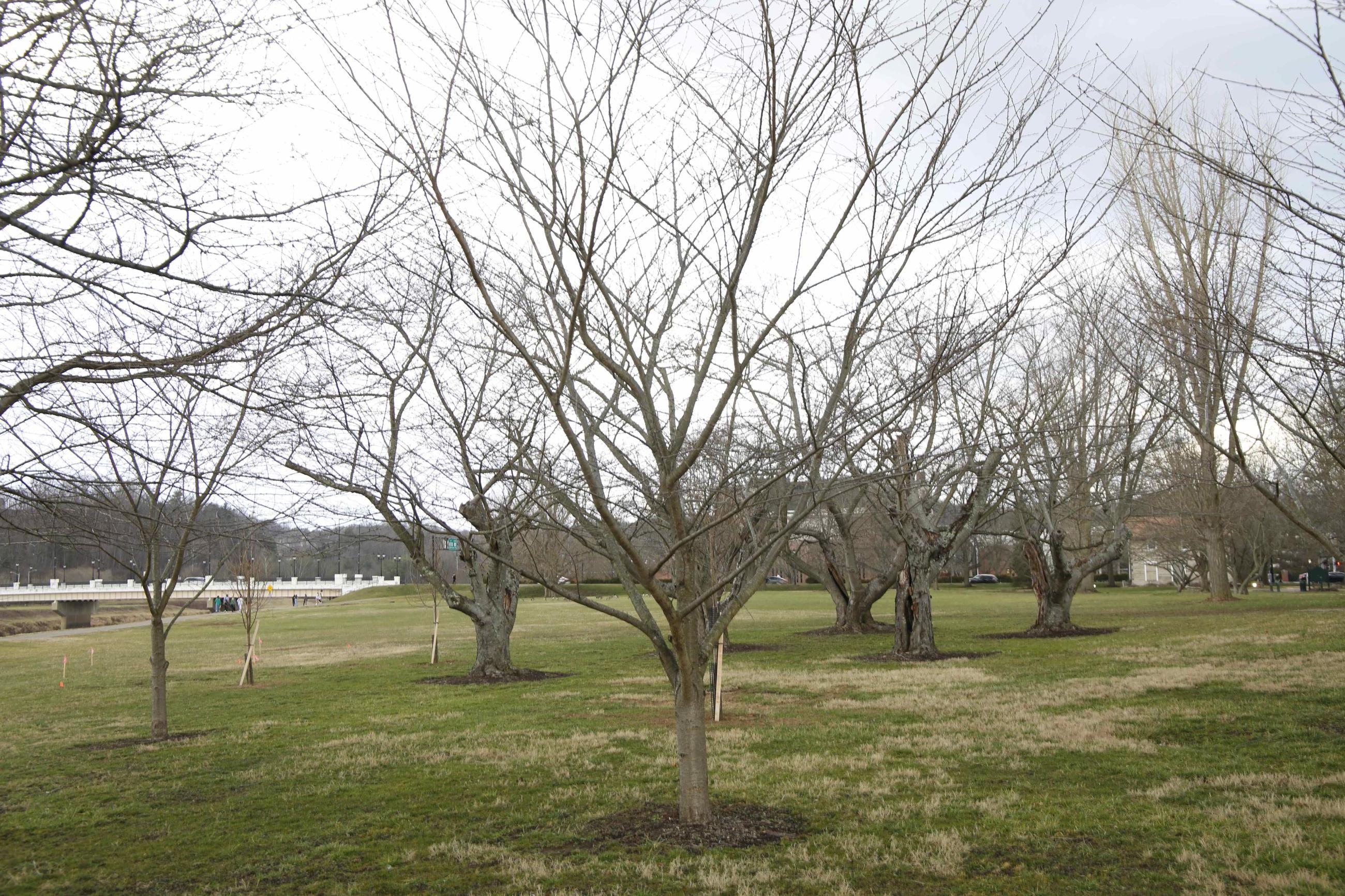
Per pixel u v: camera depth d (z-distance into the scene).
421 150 6.28
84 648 33.66
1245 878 6.29
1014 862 6.87
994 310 11.32
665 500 7.63
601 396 8.84
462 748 11.61
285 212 6.58
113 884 6.89
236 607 61.66
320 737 12.79
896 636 21.95
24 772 10.96
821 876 6.62
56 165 5.54
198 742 12.67
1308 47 6.26
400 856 7.35
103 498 7.29
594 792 9.18
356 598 75.88
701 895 6.32
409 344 12.32
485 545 19.14
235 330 6.58
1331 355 8.17
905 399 6.81
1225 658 17.47
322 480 9.62
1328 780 8.67
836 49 6.21
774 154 6.20
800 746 11.34
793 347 9.72
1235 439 8.78
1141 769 9.54
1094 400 21.66
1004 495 21.80
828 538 29.44
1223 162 9.59
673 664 8.14
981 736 11.55
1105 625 27.69
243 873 7.06
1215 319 9.12
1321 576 46.47
